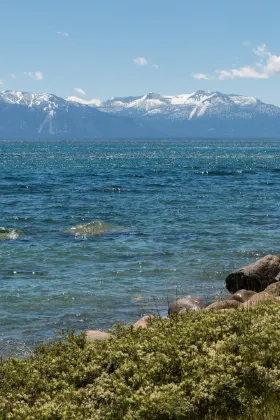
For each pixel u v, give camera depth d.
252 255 26.70
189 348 9.93
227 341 10.08
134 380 8.97
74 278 22.23
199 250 27.77
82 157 144.62
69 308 18.23
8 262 25.02
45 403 8.41
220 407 8.30
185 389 8.59
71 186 62.53
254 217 38.81
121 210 42.62
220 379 8.56
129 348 10.23
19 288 20.67
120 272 23.30
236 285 19.73
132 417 7.82
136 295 19.83
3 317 17.20
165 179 72.50
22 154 168.25
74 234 32.00
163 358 9.41
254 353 9.53
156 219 37.91
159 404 8.02
